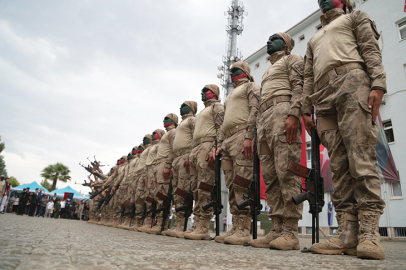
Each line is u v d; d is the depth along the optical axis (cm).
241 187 383
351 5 298
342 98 241
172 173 650
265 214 917
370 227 214
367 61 244
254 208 348
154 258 156
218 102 527
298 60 330
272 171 339
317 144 283
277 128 323
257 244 320
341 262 174
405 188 1231
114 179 1252
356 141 229
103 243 232
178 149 600
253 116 391
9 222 494
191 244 312
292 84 327
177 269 121
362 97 235
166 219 623
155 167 730
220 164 462
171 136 686
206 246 291
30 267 100
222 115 493
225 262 157
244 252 233
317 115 273
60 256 136
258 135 355
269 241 320
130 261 137
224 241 376
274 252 247
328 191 1393
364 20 253
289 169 261
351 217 241
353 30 260
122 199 1058
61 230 393
